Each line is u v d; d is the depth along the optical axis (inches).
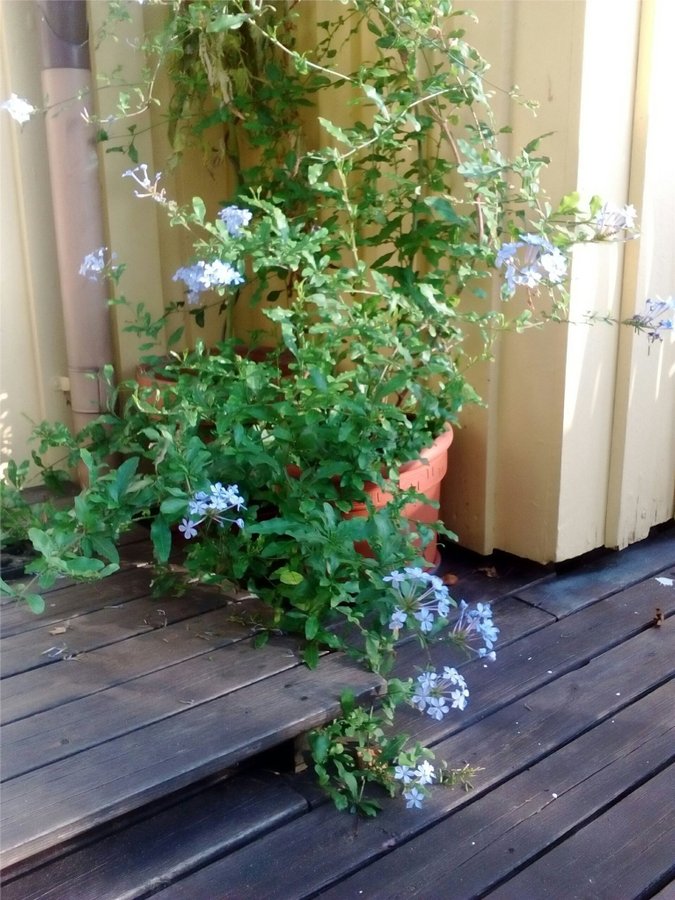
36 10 87.4
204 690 58.7
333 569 61.2
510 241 79.0
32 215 92.5
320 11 92.3
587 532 88.7
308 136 98.7
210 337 106.8
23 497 90.9
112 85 85.9
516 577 86.7
